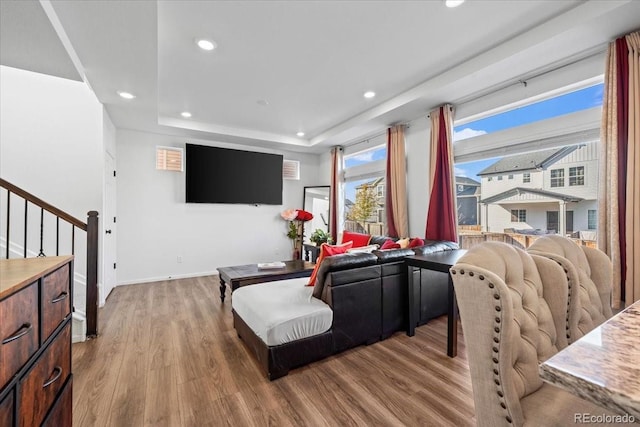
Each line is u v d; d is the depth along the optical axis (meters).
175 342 2.47
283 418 1.56
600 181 2.22
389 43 2.48
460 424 1.51
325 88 3.38
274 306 2.13
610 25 2.03
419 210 4.02
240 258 5.49
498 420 0.80
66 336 1.17
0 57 2.21
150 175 4.69
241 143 5.44
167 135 4.84
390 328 2.55
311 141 5.66
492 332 0.81
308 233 6.09
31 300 0.88
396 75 3.06
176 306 3.44
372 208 5.17
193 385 1.86
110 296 3.82
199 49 2.56
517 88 2.92
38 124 3.17
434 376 1.96
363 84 3.27
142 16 1.89
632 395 0.40
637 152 2.03
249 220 5.59
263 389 1.82
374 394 1.76
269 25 2.24
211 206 5.21
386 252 2.59
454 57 2.72
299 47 2.54
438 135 3.55
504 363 0.79
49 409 1.01
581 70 2.48
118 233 4.42
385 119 4.06
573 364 0.49
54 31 1.90
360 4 2.02
